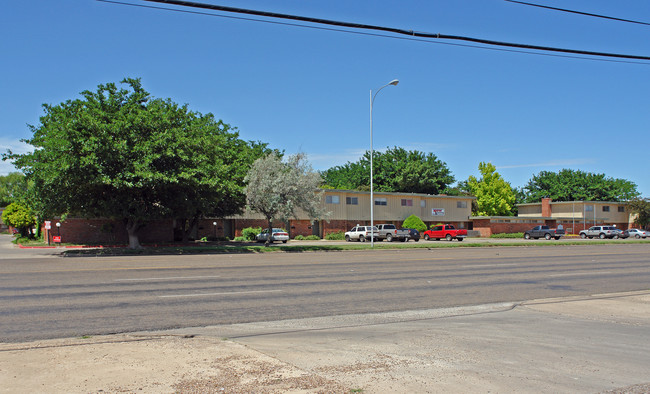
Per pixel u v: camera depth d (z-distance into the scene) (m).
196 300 11.19
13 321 8.76
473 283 15.06
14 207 47.38
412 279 15.86
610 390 5.38
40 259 22.33
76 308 10.02
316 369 5.91
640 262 23.34
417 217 56.00
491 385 5.44
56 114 28.30
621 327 8.87
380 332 8.28
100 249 29.22
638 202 71.62
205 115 39.16
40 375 5.47
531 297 12.55
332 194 53.72
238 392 4.98
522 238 60.00
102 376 5.45
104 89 28.42
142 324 8.70
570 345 7.42
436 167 80.12
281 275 16.44
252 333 8.16
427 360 6.42
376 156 83.12
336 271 18.00
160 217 29.61
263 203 33.28
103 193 27.72
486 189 74.88
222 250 30.17
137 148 25.48
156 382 5.26
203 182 27.53
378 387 5.26
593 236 62.34
